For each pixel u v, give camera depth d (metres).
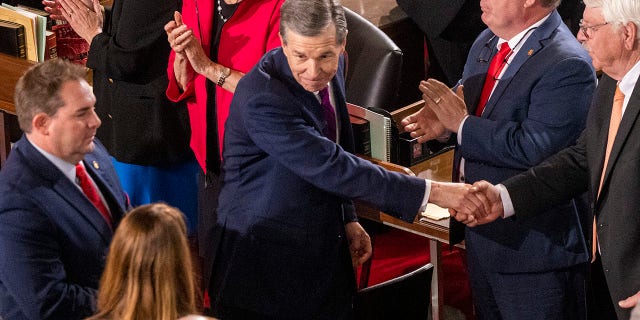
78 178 13.98
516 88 15.18
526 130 15.09
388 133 17.42
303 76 14.14
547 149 15.06
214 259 15.62
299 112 14.44
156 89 18.67
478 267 16.22
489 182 15.72
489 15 15.17
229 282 15.48
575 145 15.38
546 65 14.93
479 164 15.84
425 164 18.64
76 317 13.38
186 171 19.80
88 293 13.56
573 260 15.62
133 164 19.64
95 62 18.70
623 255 14.08
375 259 21.81
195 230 20.16
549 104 14.93
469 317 20.30
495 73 15.60
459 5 22.39
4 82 21.23
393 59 20.09
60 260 13.49
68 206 13.52
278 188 14.90
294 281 15.27
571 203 15.69
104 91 19.25
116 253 11.54
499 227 15.71
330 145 14.52
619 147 13.89
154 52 18.41
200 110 17.23
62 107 13.25
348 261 15.66
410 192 14.91
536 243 15.59
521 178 15.26
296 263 15.16
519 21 15.05
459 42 23.03
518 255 15.68
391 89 20.17
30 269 13.12
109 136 19.47
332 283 15.48
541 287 15.75
